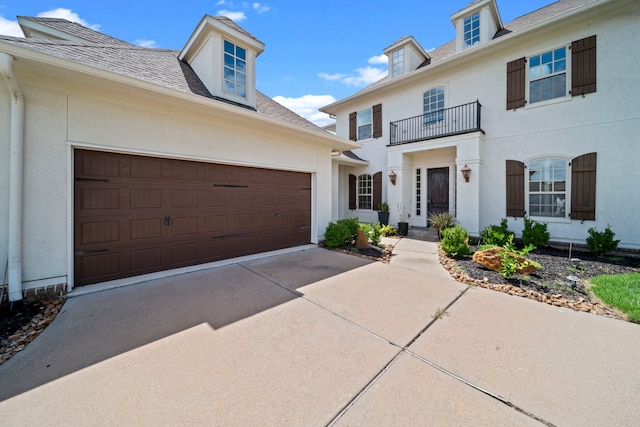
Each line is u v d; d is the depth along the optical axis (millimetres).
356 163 11617
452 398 1942
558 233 7422
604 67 6703
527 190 7941
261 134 6336
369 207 12219
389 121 11312
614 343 2676
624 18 6449
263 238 6652
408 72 10344
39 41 4168
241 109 5195
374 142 11875
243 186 6191
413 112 10570
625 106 6477
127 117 4375
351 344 2654
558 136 7375
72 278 3973
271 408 1845
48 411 1807
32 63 3279
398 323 3104
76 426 1685
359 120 12594
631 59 6395
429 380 2135
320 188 7910
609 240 6184
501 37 7785
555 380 2137
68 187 3889
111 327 2967
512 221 8172
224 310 3416
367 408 1847
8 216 3502
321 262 5852
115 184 4402
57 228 3816
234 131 5809
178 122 4957
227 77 6238
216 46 5945
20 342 2668
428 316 3285
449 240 6309
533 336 2812
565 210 7340
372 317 3250
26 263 3596
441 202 10336
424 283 4512
